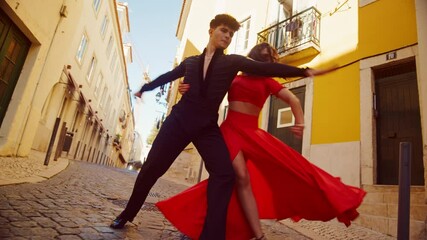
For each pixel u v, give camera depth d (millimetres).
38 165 5602
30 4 5855
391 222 4617
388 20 5992
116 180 6277
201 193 2164
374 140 5613
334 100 6500
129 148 53969
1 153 5785
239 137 2072
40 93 7070
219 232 1705
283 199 2160
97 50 16156
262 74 1846
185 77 2072
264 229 3637
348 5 6922
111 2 16578
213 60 1973
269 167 2123
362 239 3928
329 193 1887
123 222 2328
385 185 5020
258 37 9266
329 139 6328
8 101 6188
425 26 4781
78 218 2416
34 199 2797
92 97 17484
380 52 5922
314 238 3521
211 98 1930
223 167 1826
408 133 5293
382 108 5789
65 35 7750
